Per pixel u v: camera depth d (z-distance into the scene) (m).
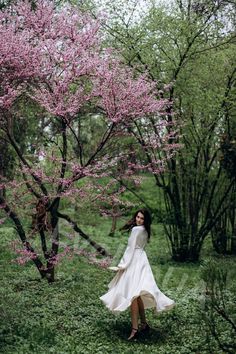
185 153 13.82
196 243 14.48
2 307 8.20
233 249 15.91
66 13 10.09
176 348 6.97
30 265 12.34
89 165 9.48
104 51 10.74
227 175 14.82
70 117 10.00
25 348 6.64
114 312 7.49
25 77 9.46
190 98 13.12
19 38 9.12
